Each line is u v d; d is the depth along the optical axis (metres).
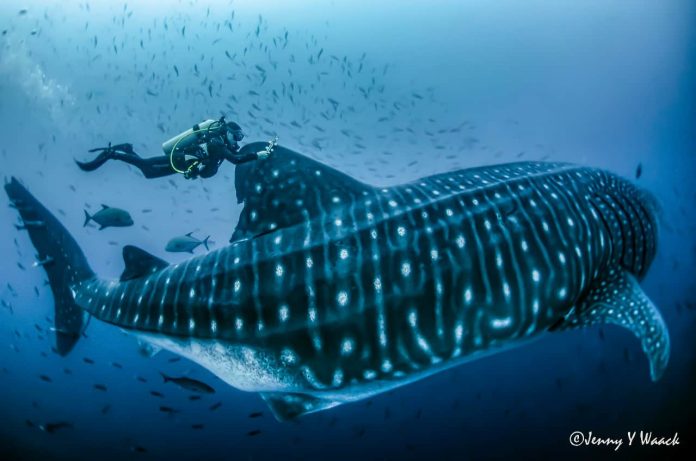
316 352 3.11
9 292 12.43
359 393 3.36
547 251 3.39
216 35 23.94
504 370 7.53
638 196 4.46
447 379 7.41
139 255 3.70
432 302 3.11
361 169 18.64
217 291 3.23
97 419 7.27
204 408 7.30
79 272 4.48
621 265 4.14
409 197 3.37
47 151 21.25
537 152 24.42
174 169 5.31
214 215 16.28
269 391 3.41
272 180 3.38
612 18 21.84
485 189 3.46
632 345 7.82
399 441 6.20
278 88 26.38
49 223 4.80
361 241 3.15
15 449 6.76
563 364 7.54
